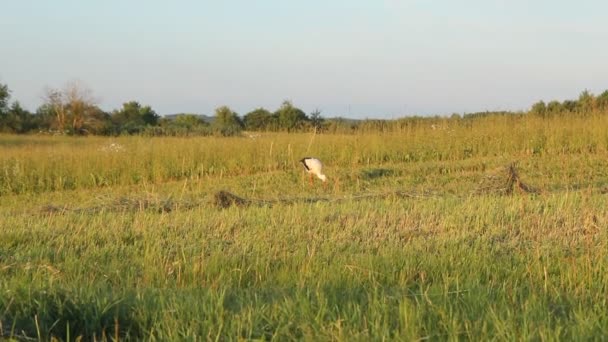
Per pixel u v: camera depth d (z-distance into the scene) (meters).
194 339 4.50
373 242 8.07
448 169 17.20
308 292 5.38
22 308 4.98
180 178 17.69
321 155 18.83
